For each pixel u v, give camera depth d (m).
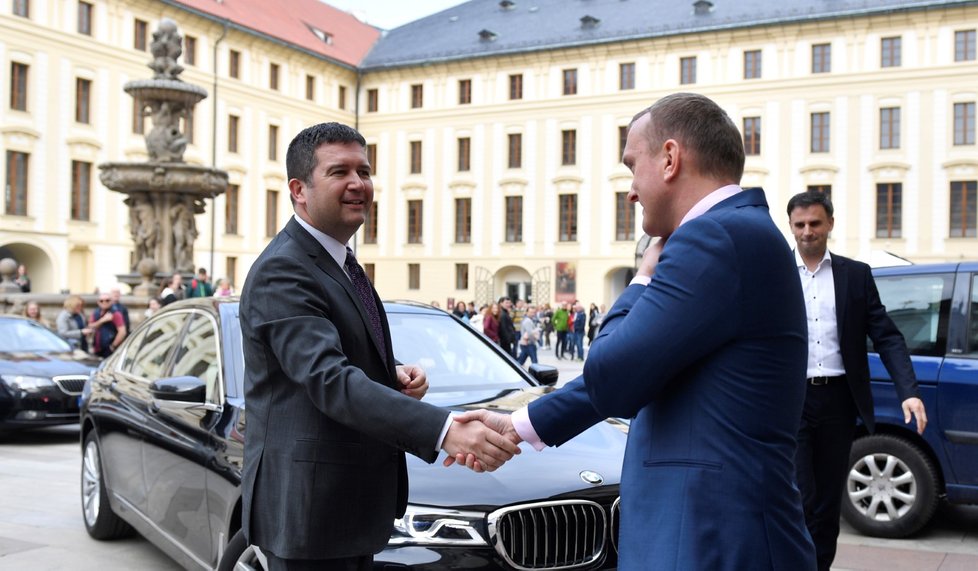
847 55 45.53
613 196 50.53
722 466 2.06
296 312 2.42
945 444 6.09
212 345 4.78
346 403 2.32
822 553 4.33
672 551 2.07
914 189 44.38
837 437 4.36
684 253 2.10
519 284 54.16
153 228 17.73
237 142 50.03
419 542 3.30
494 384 4.82
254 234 51.09
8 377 10.09
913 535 6.31
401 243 56.84
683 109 2.24
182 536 4.41
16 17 38.00
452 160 55.25
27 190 38.91
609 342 2.14
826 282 4.46
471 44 54.97
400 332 5.11
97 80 41.47
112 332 13.70
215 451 4.09
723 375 2.09
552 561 3.47
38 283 40.22
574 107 51.56
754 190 2.24
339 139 2.60
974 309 6.16
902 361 4.45
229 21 47.94
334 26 59.41
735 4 48.47
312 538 2.41
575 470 3.74
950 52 43.47
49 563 5.45
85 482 6.16
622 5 52.38
